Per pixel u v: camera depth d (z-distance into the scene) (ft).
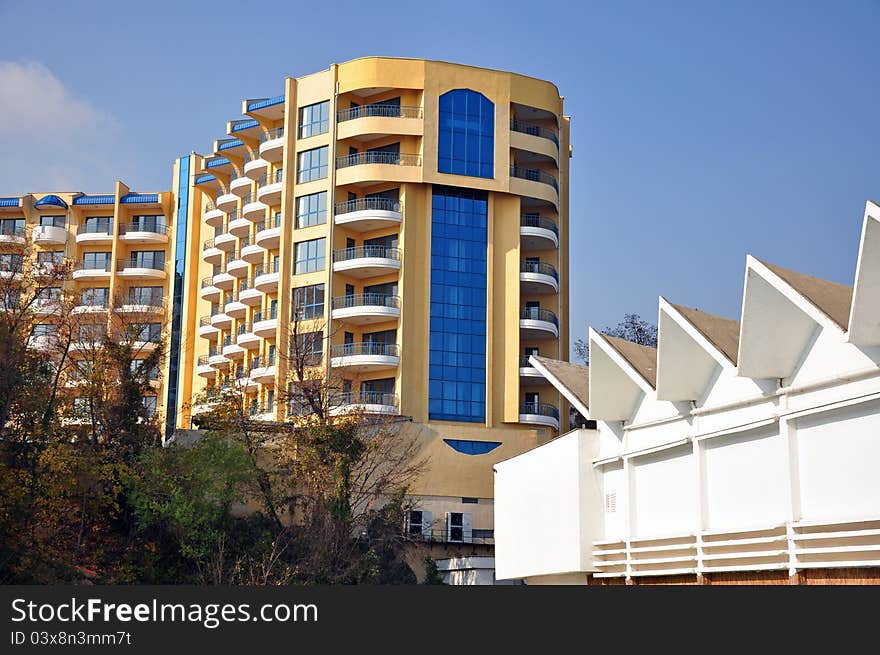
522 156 255.29
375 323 238.68
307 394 173.17
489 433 221.46
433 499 211.41
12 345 147.54
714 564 94.32
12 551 126.41
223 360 274.36
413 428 212.84
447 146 240.32
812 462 84.94
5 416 140.87
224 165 286.25
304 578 139.13
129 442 161.48
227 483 147.43
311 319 237.86
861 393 79.71
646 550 101.96
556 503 116.67
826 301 82.12
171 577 141.90
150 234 305.73
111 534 149.89
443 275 237.86
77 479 138.00
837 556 81.30
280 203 258.98
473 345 236.63
